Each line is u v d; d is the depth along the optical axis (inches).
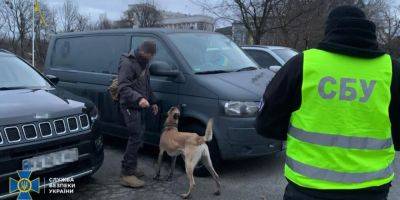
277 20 812.6
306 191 96.0
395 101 96.3
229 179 229.5
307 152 95.8
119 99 216.4
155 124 249.0
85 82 294.0
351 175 93.4
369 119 93.8
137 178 218.8
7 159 167.5
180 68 239.8
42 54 1654.8
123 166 217.8
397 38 1572.3
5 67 232.4
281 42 842.8
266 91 101.6
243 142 216.8
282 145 229.6
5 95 198.7
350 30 94.3
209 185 220.4
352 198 94.2
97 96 284.8
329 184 93.8
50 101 196.7
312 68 94.7
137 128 214.1
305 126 95.7
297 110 98.1
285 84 97.3
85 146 193.8
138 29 273.7
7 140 168.2
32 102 190.7
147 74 222.5
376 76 94.6
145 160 262.4
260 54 422.0
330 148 93.9
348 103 93.4
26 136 173.3
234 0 798.5
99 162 204.8
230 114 217.2
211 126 200.5
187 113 231.8
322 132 94.2
